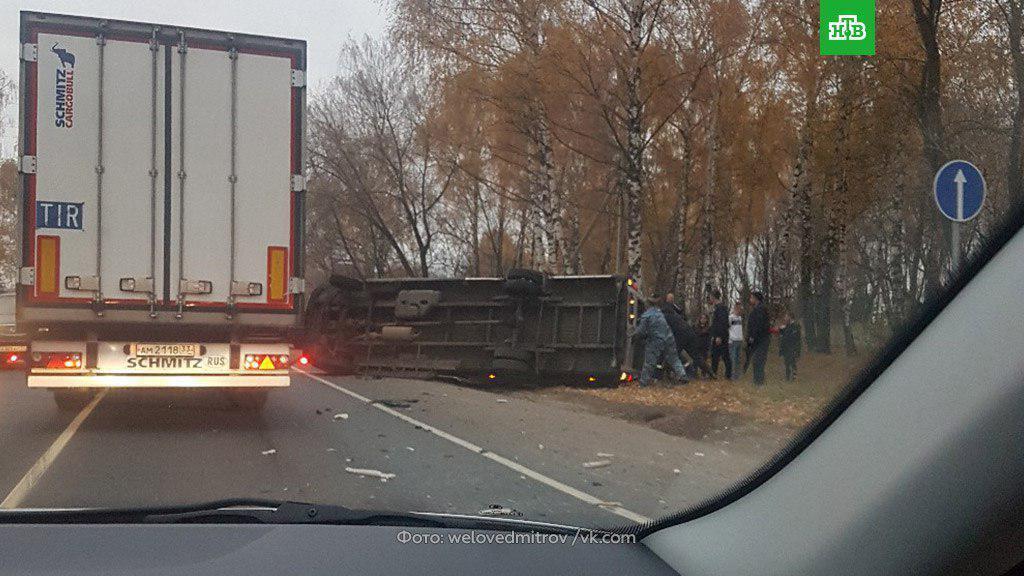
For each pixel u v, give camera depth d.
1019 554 2.46
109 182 11.87
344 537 3.63
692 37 24.78
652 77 24.56
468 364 20.06
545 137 28.59
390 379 21.05
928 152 13.93
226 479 8.83
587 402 17.41
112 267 11.85
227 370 12.28
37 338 11.90
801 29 24.98
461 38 28.52
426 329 21.00
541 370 19.69
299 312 12.42
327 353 21.59
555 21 24.98
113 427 12.59
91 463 9.70
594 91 24.80
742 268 49.28
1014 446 2.37
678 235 34.88
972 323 2.50
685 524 3.43
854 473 2.73
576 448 11.23
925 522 2.52
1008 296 2.44
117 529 3.72
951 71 14.78
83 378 11.91
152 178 11.99
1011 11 13.84
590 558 3.38
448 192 46.72
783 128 30.28
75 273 11.73
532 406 16.81
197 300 12.08
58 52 11.73
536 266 33.66
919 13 14.90
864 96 19.69
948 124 14.07
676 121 30.88
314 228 50.44
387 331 21.11
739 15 24.62
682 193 33.69
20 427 12.55
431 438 12.10
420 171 45.25
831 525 2.78
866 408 2.74
